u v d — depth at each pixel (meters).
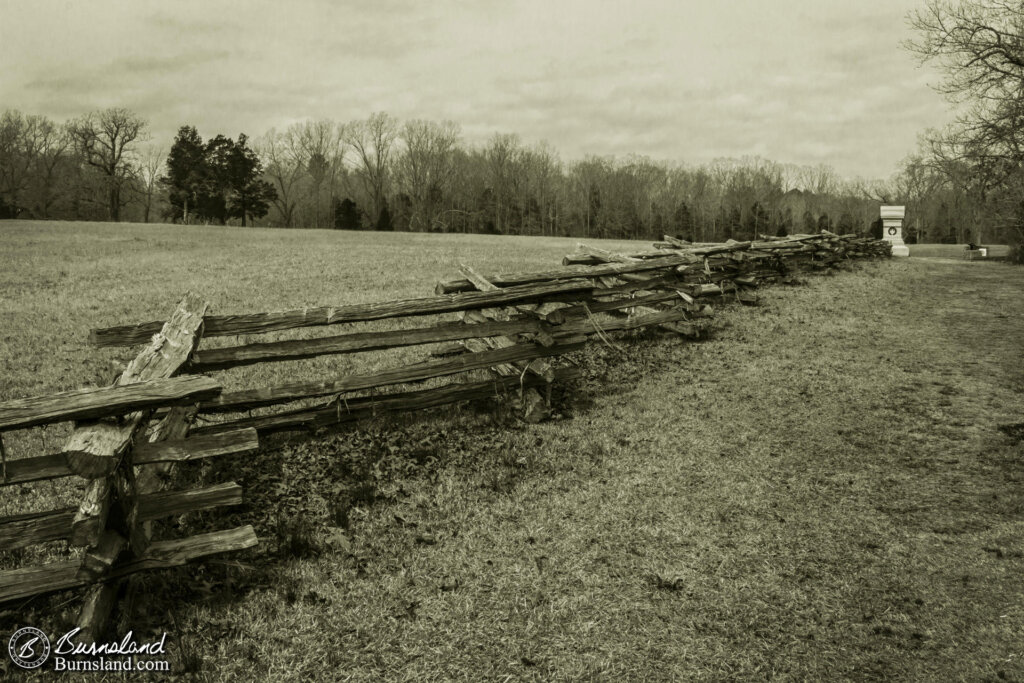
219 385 4.24
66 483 5.95
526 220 94.88
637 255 11.85
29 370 8.78
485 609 4.89
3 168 84.62
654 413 8.55
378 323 11.20
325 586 5.02
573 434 7.88
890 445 7.66
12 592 3.87
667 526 6.08
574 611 4.91
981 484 6.73
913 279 17.70
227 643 4.36
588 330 8.54
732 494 6.65
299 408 7.34
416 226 92.38
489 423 7.89
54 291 14.65
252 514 5.71
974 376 9.80
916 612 4.88
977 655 4.42
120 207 99.00
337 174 103.94
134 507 4.23
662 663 4.41
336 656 4.35
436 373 7.30
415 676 4.23
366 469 6.65
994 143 26.05
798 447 7.66
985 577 5.24
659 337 11.30
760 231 93.44
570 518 6.19
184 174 84.81
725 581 5.29
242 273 17.80
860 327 12.41
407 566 5.36
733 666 4.39
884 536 5.88
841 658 4.45
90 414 3.96
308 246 28.53
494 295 7.48
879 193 99.81
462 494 6.47
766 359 10.54
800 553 5.66
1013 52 25.23
